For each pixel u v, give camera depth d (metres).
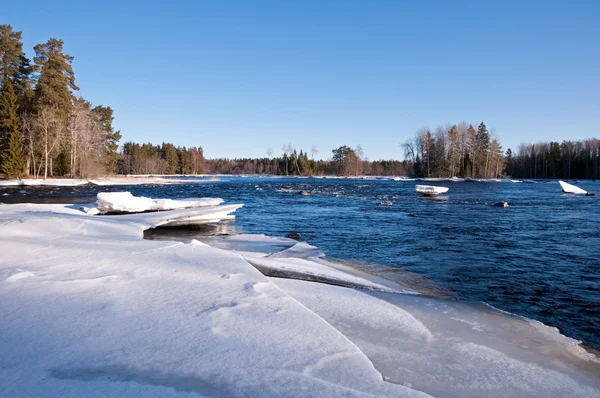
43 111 43.75
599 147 84.38
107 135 62.94
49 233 11.27
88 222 13.38
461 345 5.58
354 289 8.14
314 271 9.33
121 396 3.15
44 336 4.30
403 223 19.02
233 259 8.20
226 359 3.89
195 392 3.24
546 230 16.83
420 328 6.10
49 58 45.69
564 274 9.92
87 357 3.84
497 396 4.24
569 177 88.50
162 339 4.31
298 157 127.12
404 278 9.52
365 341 5.50
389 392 3.46
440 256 11.96
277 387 3.36
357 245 13.66
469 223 18.97
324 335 4.61
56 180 44.53
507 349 5.54
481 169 82.50
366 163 128.12
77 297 5.63
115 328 4.57
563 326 6.66
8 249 8.70
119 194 18.94
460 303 7.64
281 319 5.04
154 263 7.74
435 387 4.35
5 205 18.80
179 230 16.84
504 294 8.32
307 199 33.03
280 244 13.61
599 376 4.85
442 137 82.31
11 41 44.81
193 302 5.56
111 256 8.30
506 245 13.60
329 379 3.65
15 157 44.12
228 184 59.47
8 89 44.25
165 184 55.62
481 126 82.75
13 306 5.20
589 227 17.61
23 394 3.15
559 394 4.36
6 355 3.83
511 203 29.69
